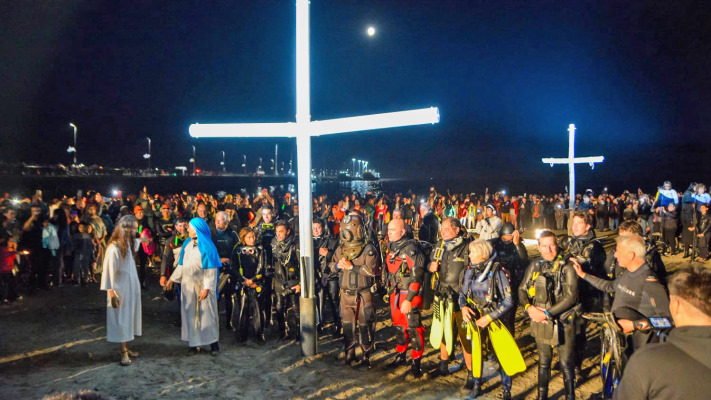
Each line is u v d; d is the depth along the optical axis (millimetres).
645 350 1846
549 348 4406
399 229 5324
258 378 5289
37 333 6832
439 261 5176
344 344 5930
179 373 5414
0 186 35188
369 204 18781
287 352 6141
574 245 5273
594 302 4906
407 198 23078
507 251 6121
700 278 1802
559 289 4262
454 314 5055
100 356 5957
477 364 4641
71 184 42688
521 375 5371
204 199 14312
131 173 81062
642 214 18078
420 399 4750
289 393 4898
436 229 9258
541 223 23125
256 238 7113
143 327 7219
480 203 24297
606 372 3859
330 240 6973
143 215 10703
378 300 9133
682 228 13898
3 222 8336
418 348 5258
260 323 6516
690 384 1701
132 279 5707
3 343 6363
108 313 5555
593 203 22156
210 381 5195
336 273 6832
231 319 7133
